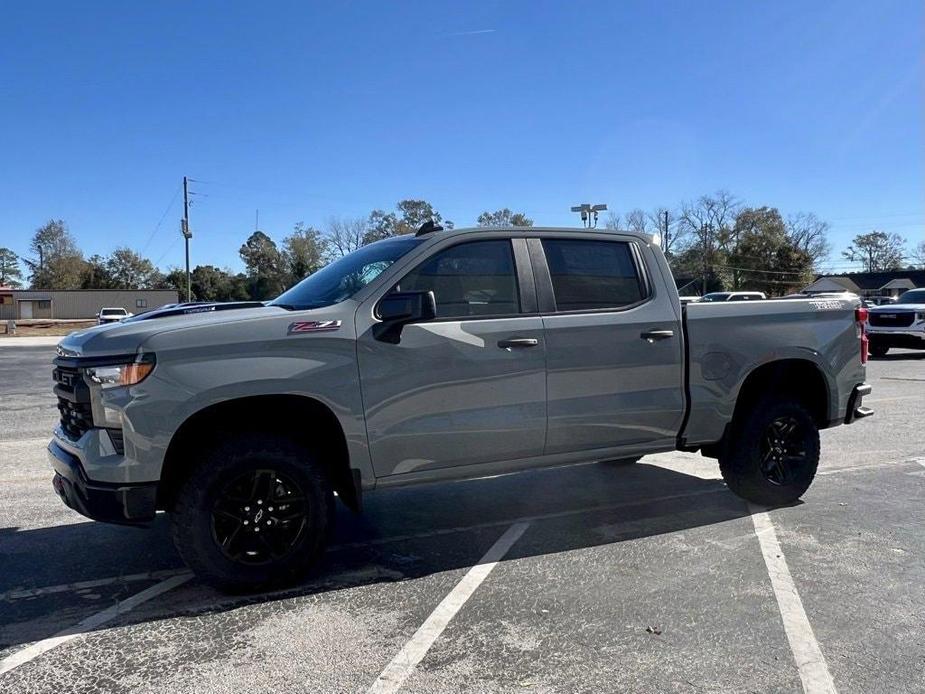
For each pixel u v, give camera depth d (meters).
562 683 2.91
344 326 3.94
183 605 3.73
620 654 3.15
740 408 5.28
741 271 76.75
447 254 4.32
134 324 3.78
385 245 4.66
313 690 2.88
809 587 3.87
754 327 5.13
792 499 5.42
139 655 3.19
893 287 75.06
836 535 4.73
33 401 12.48
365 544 4.68
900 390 12.14
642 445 4.83
